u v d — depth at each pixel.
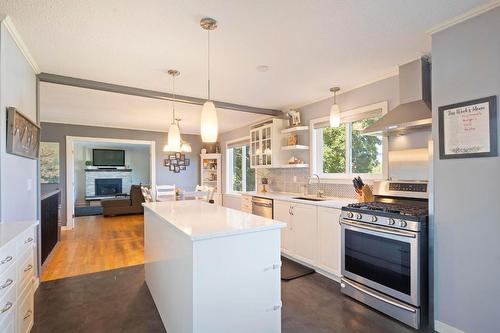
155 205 2.83
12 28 2.05
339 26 2.06
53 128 5.79
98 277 3.10
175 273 1.85
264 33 2.16
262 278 1.77
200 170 7.72
